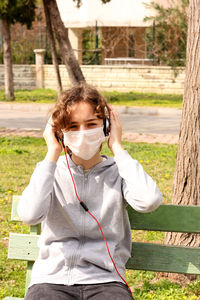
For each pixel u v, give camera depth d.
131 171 2.60
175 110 17.08
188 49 4.00
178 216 2.84
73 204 2.68
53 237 2.71
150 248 2.92
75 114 2.54
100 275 2.60
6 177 7.82
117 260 2.69
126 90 22.48
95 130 2.55
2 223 5.64
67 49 16.67
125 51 27.45
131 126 14.23
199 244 4.03
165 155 9.68
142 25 24.38
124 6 24.55
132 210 2.88
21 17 19.69
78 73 16.89
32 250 2.97
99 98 2.59
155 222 2.86
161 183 7.53
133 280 4.14
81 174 2.68
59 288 2.55
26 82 23.94
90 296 2.53
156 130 13.55
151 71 22.00
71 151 2.76
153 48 20.39
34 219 2.60
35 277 2.63
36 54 23.70
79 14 25.39
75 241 2.69
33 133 12.52
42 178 2.61
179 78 21.66
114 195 2.65
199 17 3.92
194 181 4.02
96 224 2.65
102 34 27.02
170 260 2.90
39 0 20.00
